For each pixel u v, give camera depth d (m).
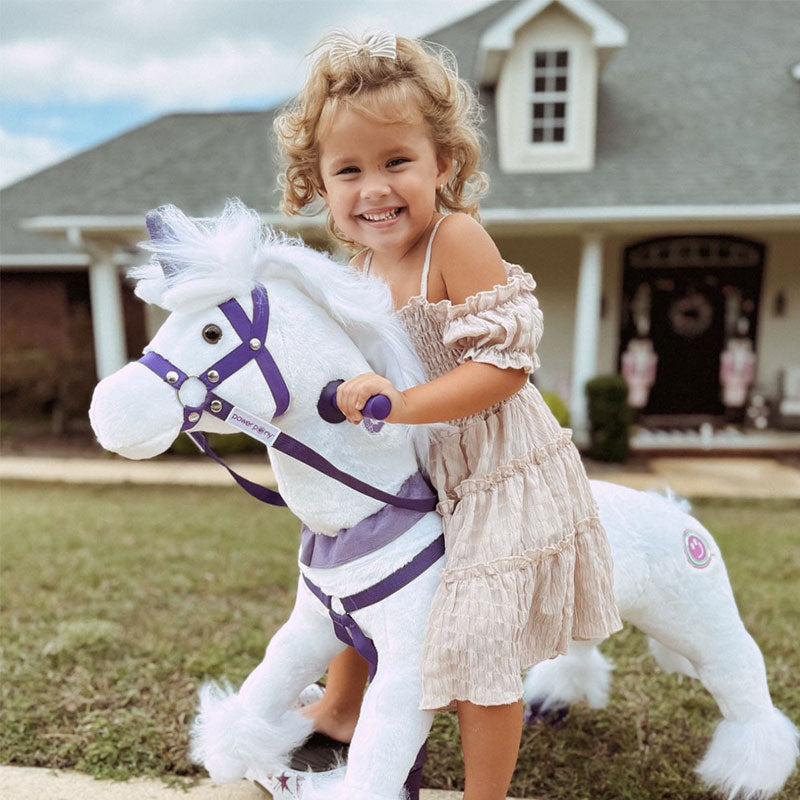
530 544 1.52
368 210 1.46
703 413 10.27
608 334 9.93
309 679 1.84
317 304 1.52
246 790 2.20
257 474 7.76
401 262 1.61
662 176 8.26
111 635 3.22
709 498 6.66
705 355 10.13
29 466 8.16
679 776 2.26
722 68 10.02
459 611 1.47
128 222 7.94
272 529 5.29
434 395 1.39
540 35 8.22
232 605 3.71
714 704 2.69
